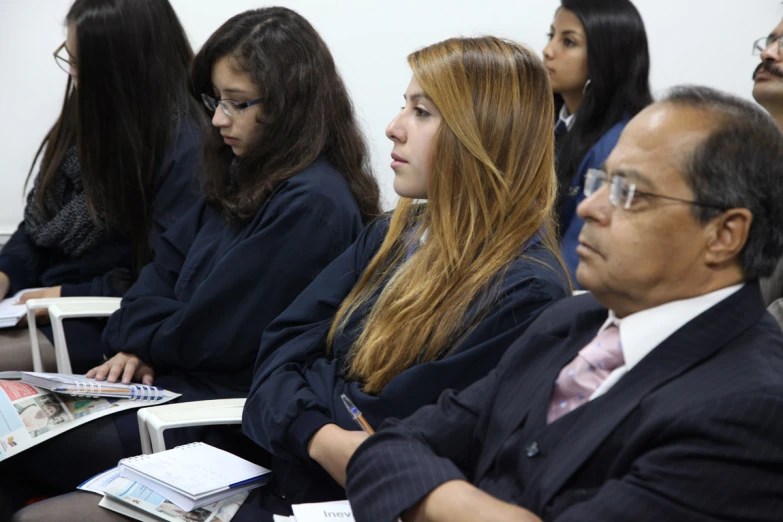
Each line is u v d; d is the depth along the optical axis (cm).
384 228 211
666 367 116
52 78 390
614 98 318
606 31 317
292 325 205
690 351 115
